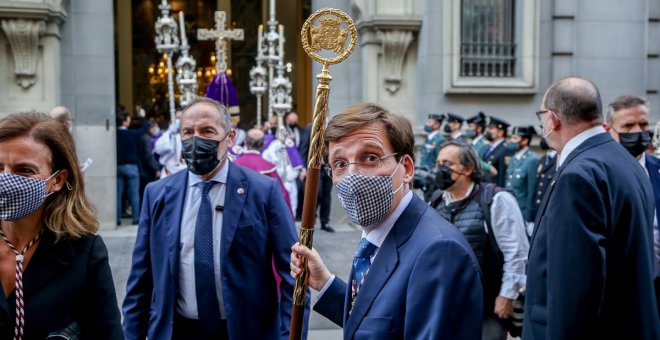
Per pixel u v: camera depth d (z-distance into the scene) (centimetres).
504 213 429
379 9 1168
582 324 279
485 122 1120
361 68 1223
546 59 1216
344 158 236
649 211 308
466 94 1180
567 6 1201
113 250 980
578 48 1216
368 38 1187
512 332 455
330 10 263
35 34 1071
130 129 1285
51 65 1096
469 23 1190
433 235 221
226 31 902
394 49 1182
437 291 210
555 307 283
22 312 234
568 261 282
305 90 1948
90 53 1132
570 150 319
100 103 1136
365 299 225
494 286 435
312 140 262
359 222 235
